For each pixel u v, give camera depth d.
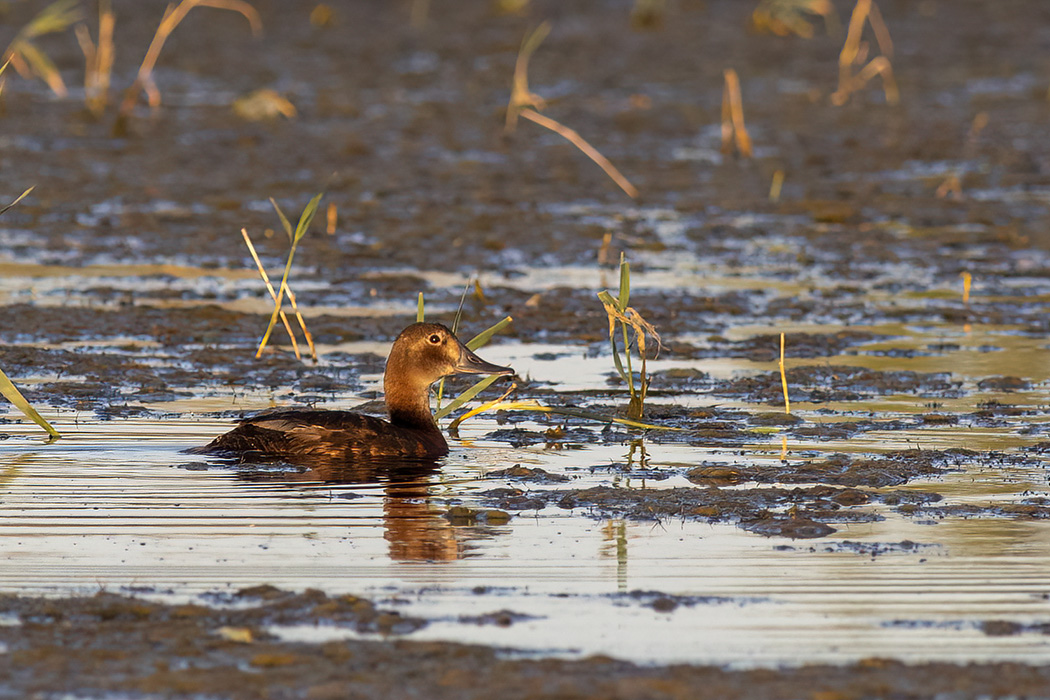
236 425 13.33
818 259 22.86
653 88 39.47
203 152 30.23
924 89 39.78
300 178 28.11
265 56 43.31
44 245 22.80
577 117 35.09
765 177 29.34
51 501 10.70
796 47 46.66
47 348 16.72
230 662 7.61
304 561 9.34
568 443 13.08
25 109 34.06
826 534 10.12
